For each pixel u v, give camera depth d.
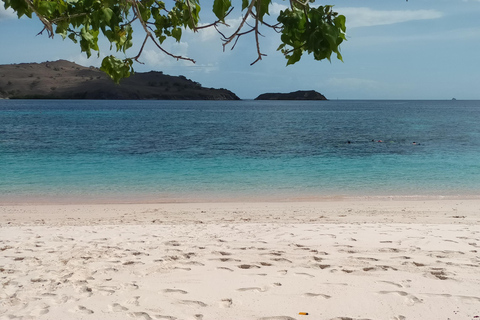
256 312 4.77
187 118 81.06
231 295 5.24
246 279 5.78
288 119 79.81
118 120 72.50
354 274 5.92
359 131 49.50
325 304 4.95
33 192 16.45
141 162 24.47
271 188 17.16
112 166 22.94
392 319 4.57
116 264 6.53
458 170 21.14
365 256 6.76
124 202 14.72
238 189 16.98
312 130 51.34
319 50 1.88
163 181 18.77
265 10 1.92
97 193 16.31
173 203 14.41
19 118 76.25
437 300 4.99
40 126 56.56
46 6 2.04
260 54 1.99
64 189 17.06
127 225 10.30
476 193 15.92
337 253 6.97
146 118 80.00
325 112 120.38
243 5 1.94
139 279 5.84
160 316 4.69
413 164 23.27
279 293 5.28
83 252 7.26
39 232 9.19
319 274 5.95
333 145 33.75
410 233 8.55
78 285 5.62
